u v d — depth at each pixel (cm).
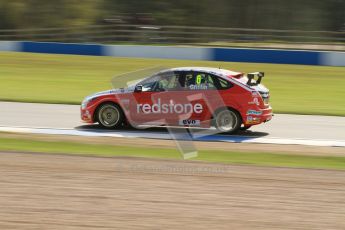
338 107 6372
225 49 10488
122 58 10762
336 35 16600
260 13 19225
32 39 14975
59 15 17900
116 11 18462
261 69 9662
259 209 2658
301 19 19262
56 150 3866
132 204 2692
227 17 19125
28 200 2719
